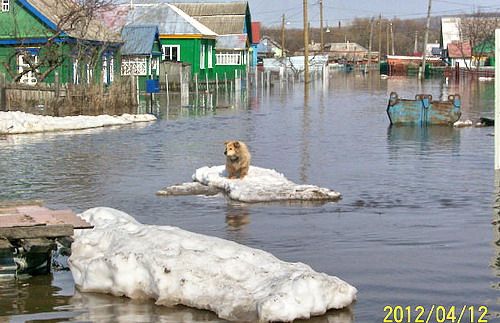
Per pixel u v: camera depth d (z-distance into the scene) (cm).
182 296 711
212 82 5731
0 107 2861
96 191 1362
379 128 2556
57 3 3653
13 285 791
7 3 3647
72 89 3077
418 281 782
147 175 1548
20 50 3359
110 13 4925
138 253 750
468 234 999
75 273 789
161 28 5397
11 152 1936
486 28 9038
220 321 668
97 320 679
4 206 953
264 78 6394
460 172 1559
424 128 2550
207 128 2598
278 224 1073
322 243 954
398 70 8762
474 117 2972
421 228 1039
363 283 776
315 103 3925
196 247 751
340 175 1528
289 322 658
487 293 741
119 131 2512
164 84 4916
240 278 713
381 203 1228
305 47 5391
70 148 2027
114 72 4200
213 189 1351
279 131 2472
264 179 1391
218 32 6488
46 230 795
